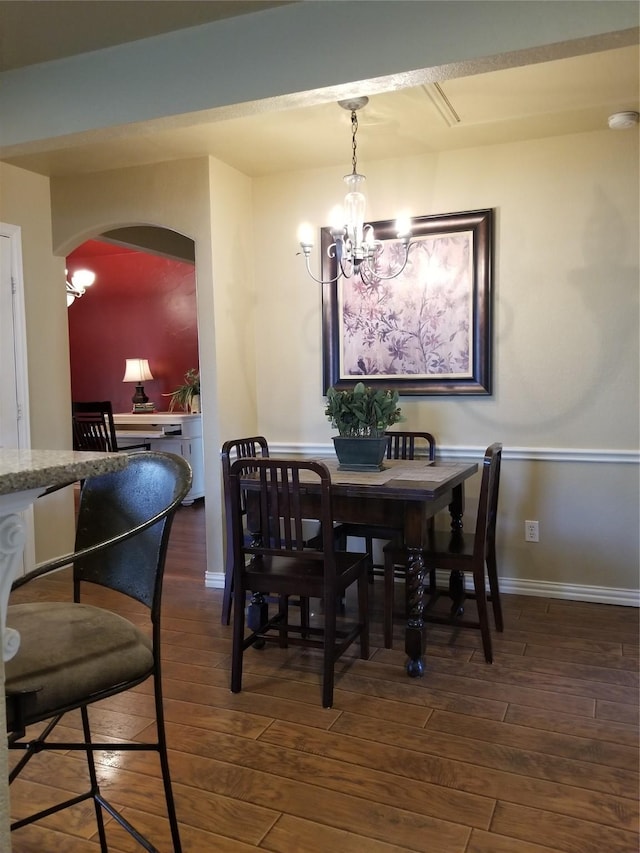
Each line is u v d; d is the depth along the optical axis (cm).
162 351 759
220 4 241
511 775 202
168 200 387
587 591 357
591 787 196
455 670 274
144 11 244
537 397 361
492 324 366
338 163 388
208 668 282
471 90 293
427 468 319
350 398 312
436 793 194
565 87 291
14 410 396
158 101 266
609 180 341
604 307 346
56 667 122
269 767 209
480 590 278
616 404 347
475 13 219
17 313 396
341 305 396
